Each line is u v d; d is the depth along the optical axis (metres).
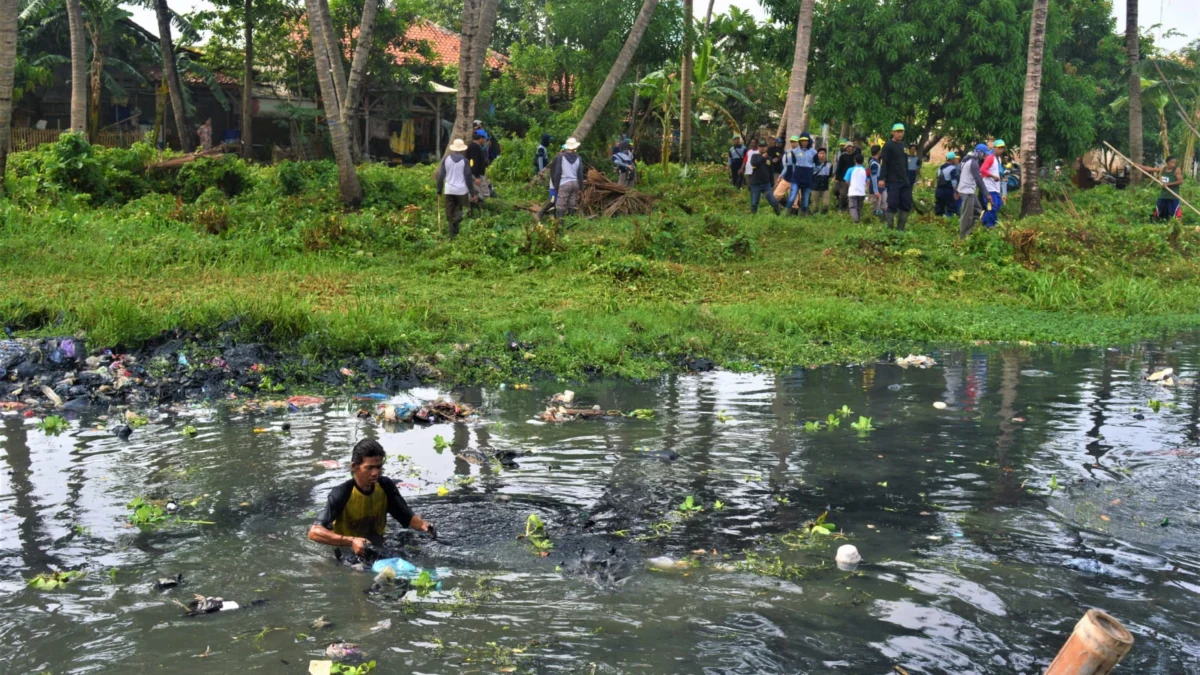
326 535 5.75
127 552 5.62
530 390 10.18
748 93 38.53
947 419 9.05
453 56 40.03
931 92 26.27
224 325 11.18
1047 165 32.00
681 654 4.43
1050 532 6.08
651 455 7.70
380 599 5.00
